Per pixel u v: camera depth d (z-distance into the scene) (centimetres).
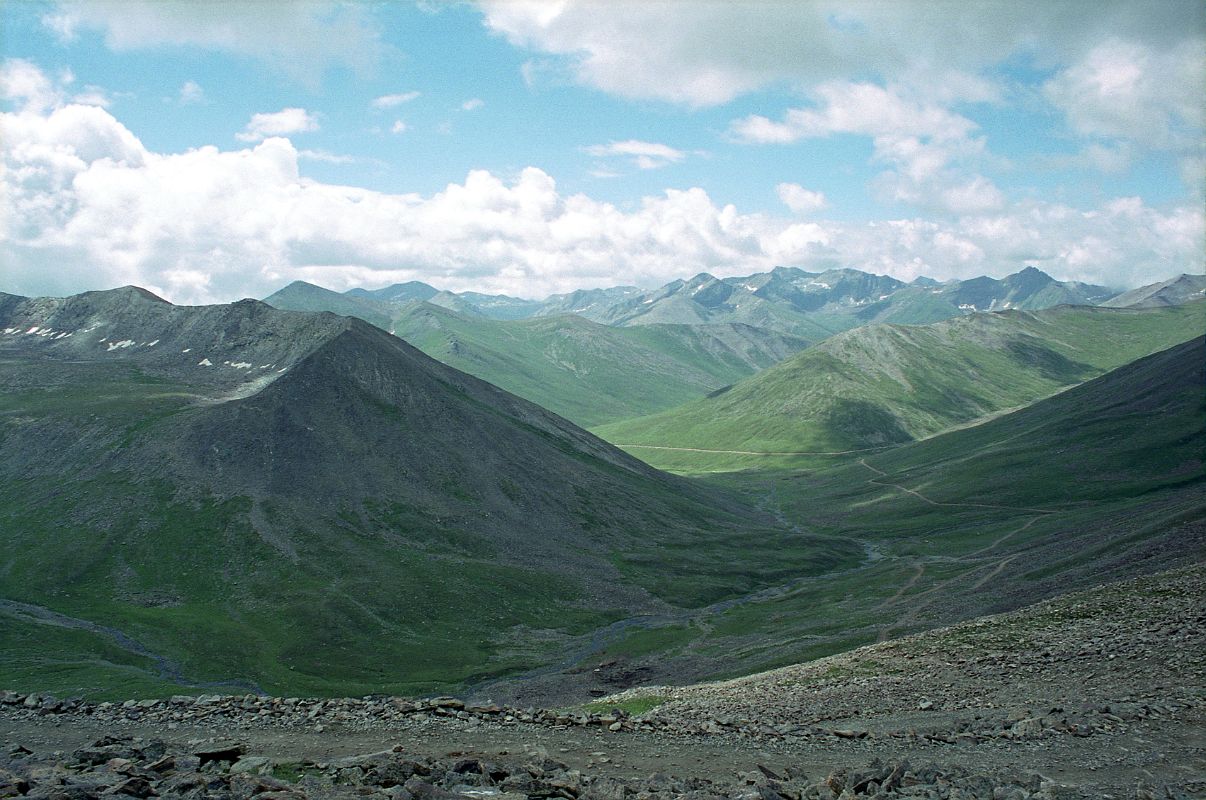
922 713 4119
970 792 2212
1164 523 10888
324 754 2509
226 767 2233
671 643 12988
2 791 1694
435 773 2130
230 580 14662
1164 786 2402
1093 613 5684
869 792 2208
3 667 10306
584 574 17275
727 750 2931
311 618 13200
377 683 11169
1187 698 3612
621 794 2030
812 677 5822
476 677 11588
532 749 2672
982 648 5559
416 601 14450
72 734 2778
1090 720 3362
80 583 14075
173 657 11469
